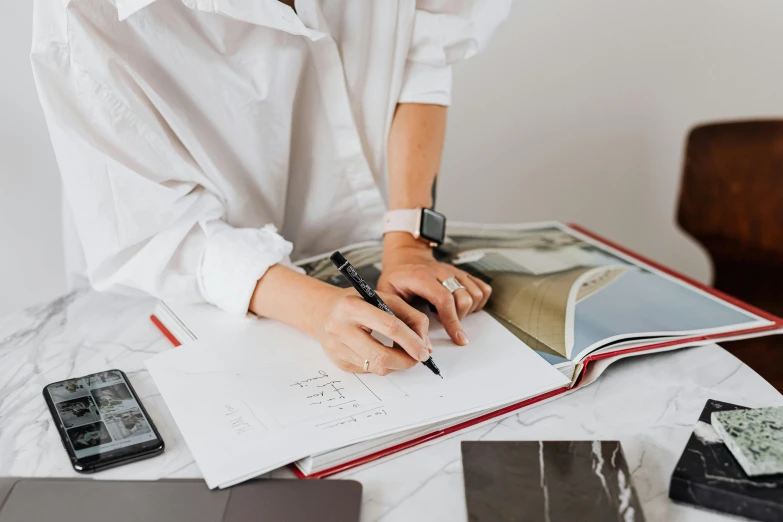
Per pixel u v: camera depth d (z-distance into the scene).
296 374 0.66
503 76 1.42
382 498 0.53
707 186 1.36
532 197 1.56
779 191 1.33
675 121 1.58
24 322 0.79
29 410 0.63
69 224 0.92
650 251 1.73
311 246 1.00
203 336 0.72
